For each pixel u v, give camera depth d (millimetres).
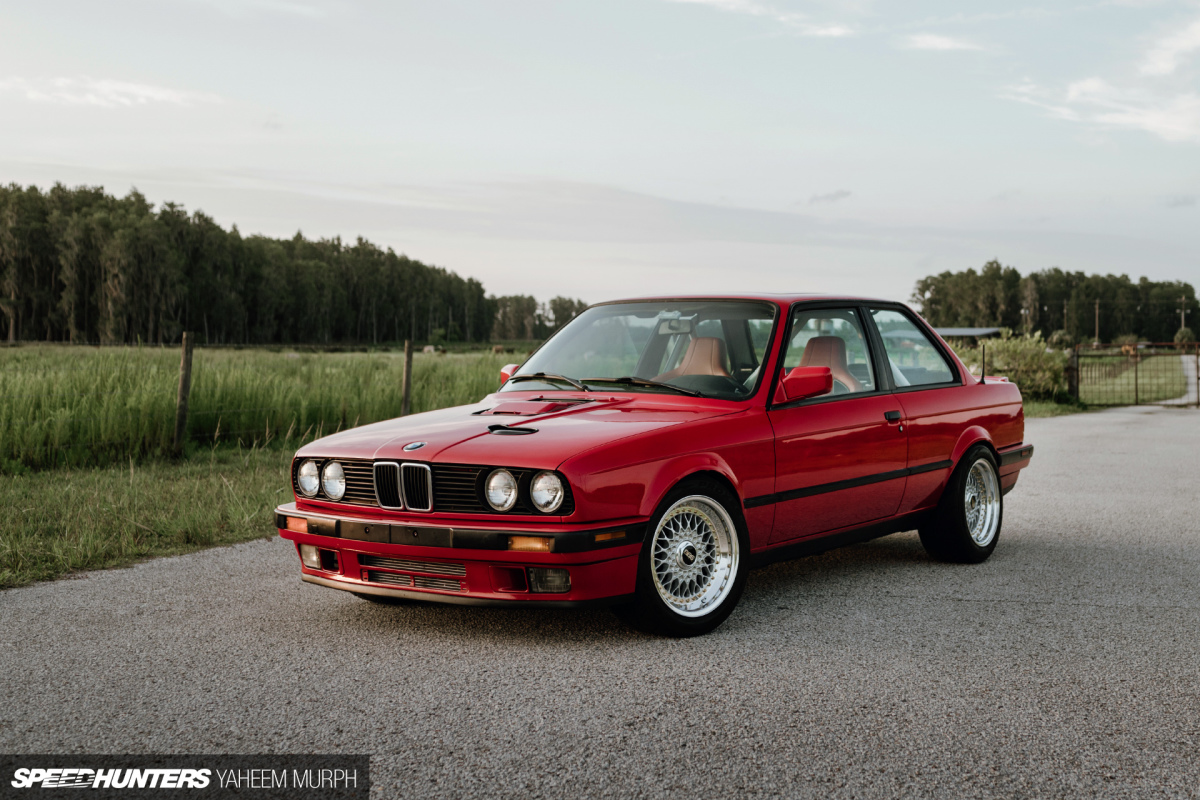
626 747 2830
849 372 5000
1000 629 4129
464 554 3715
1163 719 3051
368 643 3953
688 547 4055
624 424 4051
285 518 4266
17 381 9664
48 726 3031
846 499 4805
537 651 3830
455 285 185000
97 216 106312
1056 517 7125
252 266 130125
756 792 2525
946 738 2895
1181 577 5164
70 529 6102
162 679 3488
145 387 9844
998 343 21953
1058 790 2533
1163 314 180000
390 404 12266
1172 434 14180
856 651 3809
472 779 2617
